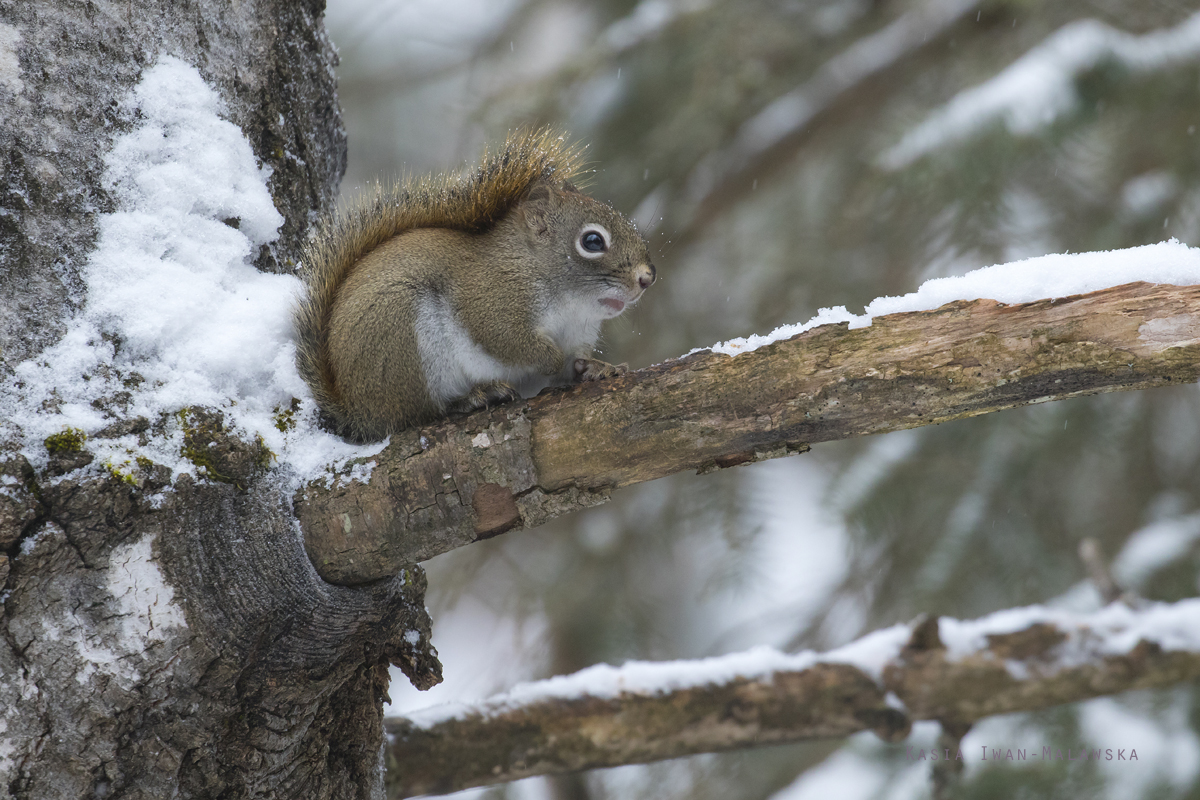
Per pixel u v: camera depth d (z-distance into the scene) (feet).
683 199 43.04
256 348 17.89
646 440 16.89
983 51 41.37
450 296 21.98
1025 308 16.12
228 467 16.07
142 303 16.78
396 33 58.08
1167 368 15.64
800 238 42.86
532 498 17.17
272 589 15.96
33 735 14.96
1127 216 38.40
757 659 25.32
